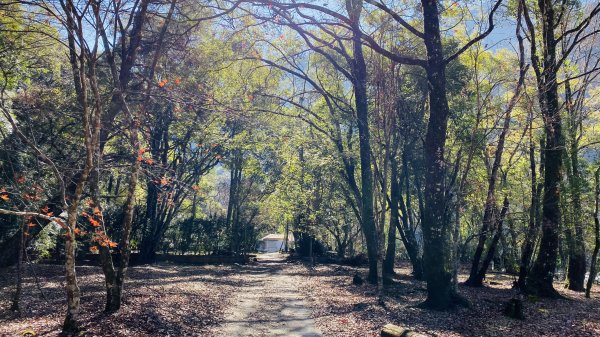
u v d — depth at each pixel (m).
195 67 17.36
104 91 14.63
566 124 19.25
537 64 18.11
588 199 19.00
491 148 21.05
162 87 10.80
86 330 8.67
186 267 28.44
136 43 13.37
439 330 11.39
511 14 18.77
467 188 20.34
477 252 22.86
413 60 14.88
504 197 20.88
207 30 17.97
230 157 31.41
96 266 23.83
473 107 20.00
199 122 18.64
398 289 19.77
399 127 20.84
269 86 24.47
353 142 24.86
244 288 19.12
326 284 21.44
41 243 18.30
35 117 12.77
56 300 12.48
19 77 13.94
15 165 11.69
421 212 23.56
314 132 25.47
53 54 14.57
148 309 11.02
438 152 14.34
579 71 22.72
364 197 21.64
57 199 12.07
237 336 9.84
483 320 13.12
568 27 21.50
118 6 10.77
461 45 21.75
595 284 29.69
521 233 24.00
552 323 13.29
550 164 19.02
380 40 17.95
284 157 25.33
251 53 20.98
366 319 12.19
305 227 36.62
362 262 36.81
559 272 35.31
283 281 22.95
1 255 14.80
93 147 8.38
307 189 32.88
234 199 42.97
